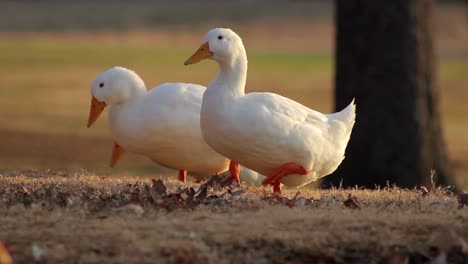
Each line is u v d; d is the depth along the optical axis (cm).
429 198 1135
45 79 4391
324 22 7500
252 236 913
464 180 2234
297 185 1218
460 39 6794
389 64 1988
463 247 919
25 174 1395
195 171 1388
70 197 1062
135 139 1360
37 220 956
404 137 1983
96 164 2269
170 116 1327
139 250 877
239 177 1369
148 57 5431
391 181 1973
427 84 2017
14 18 7488
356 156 1998
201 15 7662
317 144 1173
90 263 853
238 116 1141
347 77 2020
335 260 890
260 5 8250
